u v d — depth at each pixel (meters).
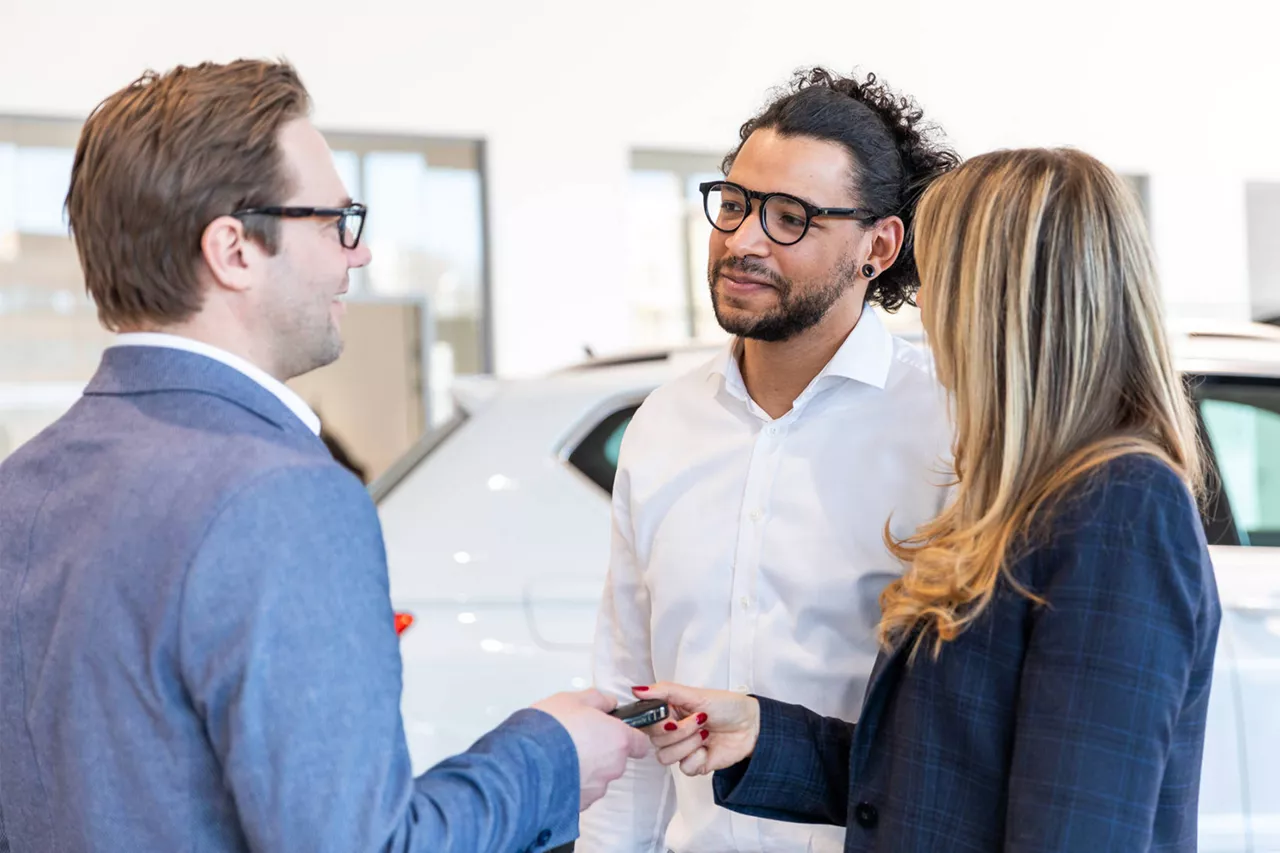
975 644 1.35
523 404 3.00
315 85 7.80
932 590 1.36
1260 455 2.79
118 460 1.18
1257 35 9.67
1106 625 1.24
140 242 1.20
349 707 1.10
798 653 1.68
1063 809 1.23
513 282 8.25
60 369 7.43
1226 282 9.70
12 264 7.30
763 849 1.72
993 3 9.12
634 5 8.38
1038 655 1.28
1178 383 1.36
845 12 8.80
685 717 1.54
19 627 1.20
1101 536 1.26
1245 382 2.82
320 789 1.08
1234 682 2.51
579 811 1.30
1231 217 9.70
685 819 1.79
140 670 1.11
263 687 1.08
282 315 1.25
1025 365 1.34
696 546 1.75
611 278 8.41
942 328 1.41
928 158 1.77
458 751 2.73
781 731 1.57
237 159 1.21
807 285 1.66
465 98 8.09
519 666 2.76
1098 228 1.34
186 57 7.52
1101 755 1.22
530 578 2.81
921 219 1.47
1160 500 1.26
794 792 1.58
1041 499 1.32
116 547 1.13
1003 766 1.33
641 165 8.62
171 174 1.19
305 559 1.11
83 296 7.47
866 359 1.71
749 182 1.68
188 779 1.12
